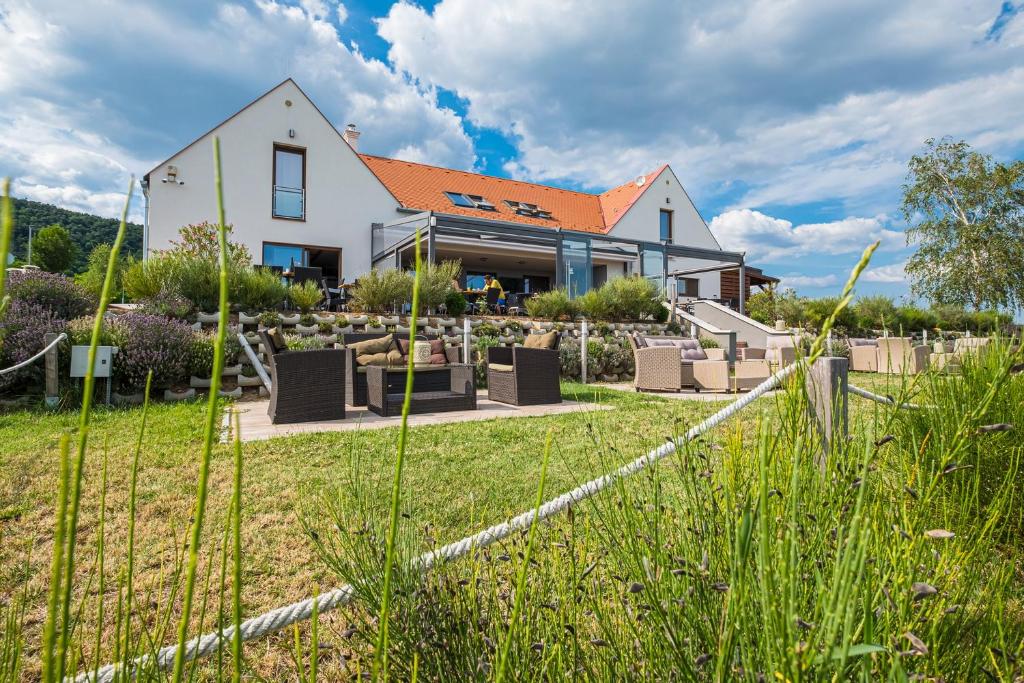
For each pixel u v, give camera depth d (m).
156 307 8.03
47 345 5.77
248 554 2.39
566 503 1.58
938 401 1.96
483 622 1.25
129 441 4.23
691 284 22.48
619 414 5.45
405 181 18.67
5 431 4.51
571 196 23.33
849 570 0.61
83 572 2.27
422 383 7.13
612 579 1.20
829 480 1.00
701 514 1.10
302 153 15.28
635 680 1.01
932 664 0.91
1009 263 19.50
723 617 0.79
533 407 6.43
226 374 7.31
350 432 4.64
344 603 1.38
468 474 3.40
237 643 0.45
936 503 1.38
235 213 14.19
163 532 2.63
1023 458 1.85
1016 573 1.44
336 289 13.21
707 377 8.51
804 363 1.09
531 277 21.33
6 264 0.25
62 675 0.36
